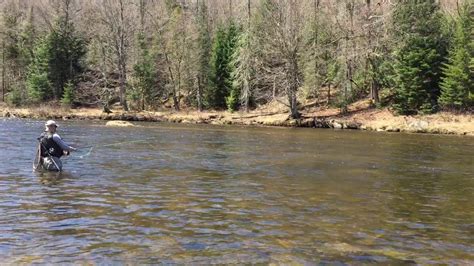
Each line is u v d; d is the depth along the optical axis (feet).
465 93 131.54
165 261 20.62
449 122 122.72
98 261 20.52
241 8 199.93
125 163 51.39
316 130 120.26
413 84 136.46
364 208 31.68
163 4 236.43
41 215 28.22
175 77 196.24
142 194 34.83
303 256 21.66
